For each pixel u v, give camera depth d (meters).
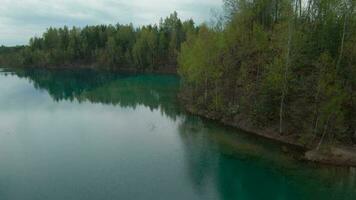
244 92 54.75
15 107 68.38
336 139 41.25
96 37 182.88
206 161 39.19
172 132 50.78
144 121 57.62
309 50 47.88
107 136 48.78
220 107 58.38
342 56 43.38
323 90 40.00
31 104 71.69
